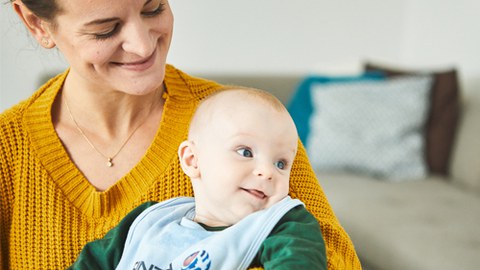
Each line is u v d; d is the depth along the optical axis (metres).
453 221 2.07
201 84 1.16
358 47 3.34
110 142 1.08
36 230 1.06
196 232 0.94
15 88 2.53
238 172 0.92
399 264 1.89
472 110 2.59
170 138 1.08
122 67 0.94
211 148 0.96
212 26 3.04
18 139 1.06
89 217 1.05
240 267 0.87
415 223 2.06
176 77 1.14
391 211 2.17
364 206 2.23
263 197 0.93
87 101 1.05
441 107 2.62
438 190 2.41
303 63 3.25
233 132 0.94
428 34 3.28
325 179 2.55
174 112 1.10
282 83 3.03
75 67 0.97
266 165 0.92
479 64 2.85
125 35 0.90
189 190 1.08
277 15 3.14
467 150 2.48
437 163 2.59
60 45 0.96
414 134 2.62
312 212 1.06
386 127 2.58
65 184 1.06
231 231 0.90
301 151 1.12
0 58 2.48
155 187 1.07
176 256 0.93
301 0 3.17
